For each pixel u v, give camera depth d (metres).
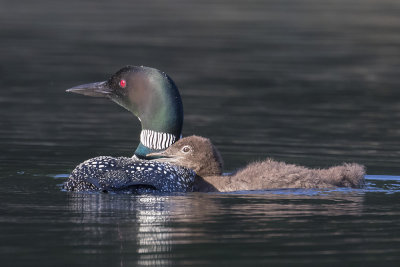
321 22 36.75
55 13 38.59
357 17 38.62
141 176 10.70
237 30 33.81
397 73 24.86
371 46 30.22
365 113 18.75
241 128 16.81
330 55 28.08
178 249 8.00
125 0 45.47
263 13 39.94
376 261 7.72
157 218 9.21
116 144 14.90
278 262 7.64
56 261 7.59
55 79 22.62
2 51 27.28
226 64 25.86
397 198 10.47
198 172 11.58
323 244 8.23
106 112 18.67
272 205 9.95
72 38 30.72
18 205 9.77
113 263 7.55
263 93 21.34
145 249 8.00
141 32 32.84
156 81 12.07
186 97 20.58
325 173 11.35
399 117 18.28
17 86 21.55
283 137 15.87
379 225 8.97
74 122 17.16
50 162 13.09
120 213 9.42
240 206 9.88
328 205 9.97
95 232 8.58
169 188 10.84
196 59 26.70
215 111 18.77
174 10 41.12
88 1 44.41
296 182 11.10
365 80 23.55
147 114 12.12
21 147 14.40
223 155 14.09
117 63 25.34
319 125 17.25
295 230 8.73
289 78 23.66
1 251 7.87
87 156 13.70
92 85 12.65
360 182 11.38
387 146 15.05
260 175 11.23
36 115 17.88
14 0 43.16
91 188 10.72
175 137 12.16
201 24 35.69
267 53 28.28
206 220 9.12
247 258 7.75
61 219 9.11
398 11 41.28
